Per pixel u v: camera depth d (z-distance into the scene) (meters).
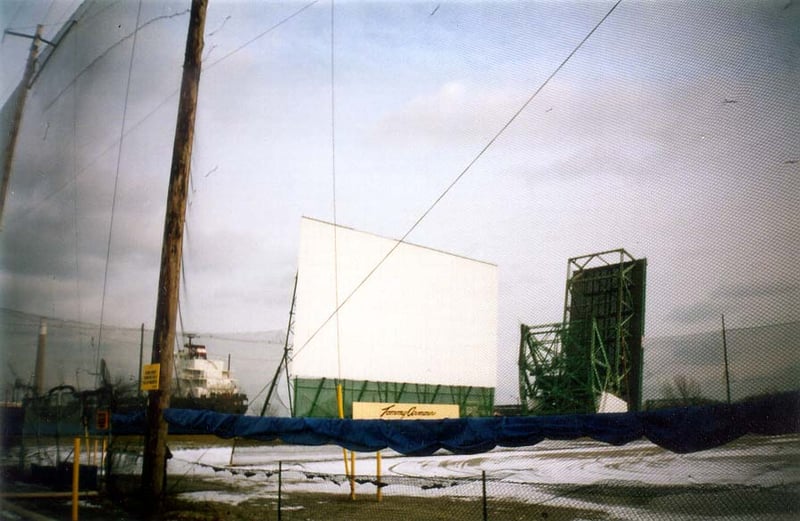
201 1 13.40
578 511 7.96
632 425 6.36
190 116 12.91
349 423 9.12
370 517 9.26
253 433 10.25
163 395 11.84
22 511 12.40
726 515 6.52
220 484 13.55
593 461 10.39
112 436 14.18
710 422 5.87
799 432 5.39
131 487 13.08
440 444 8.00
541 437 7.02
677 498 7.39
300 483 13.34
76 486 11.55
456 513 8.88
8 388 20.91
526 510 8.45
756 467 6.79
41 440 17.33
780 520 6.20
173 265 12.32
